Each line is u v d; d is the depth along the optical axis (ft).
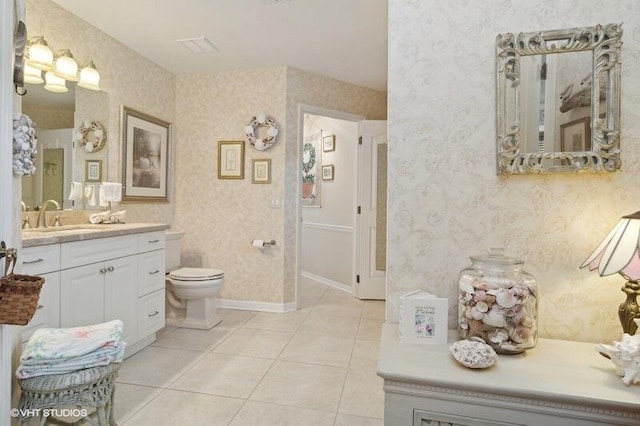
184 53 10.38
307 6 7.86
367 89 13.38
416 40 4.17
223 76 11.80
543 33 3.83
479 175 4.09
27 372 4.16
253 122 11.35
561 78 3.83
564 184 3.92
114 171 9.44
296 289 11.75
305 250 17.60
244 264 11.78
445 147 4.15
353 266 13.65
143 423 5.44
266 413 5.77
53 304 5.75
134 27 8.83
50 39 7.63
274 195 11.53
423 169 4.20
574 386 2.98
